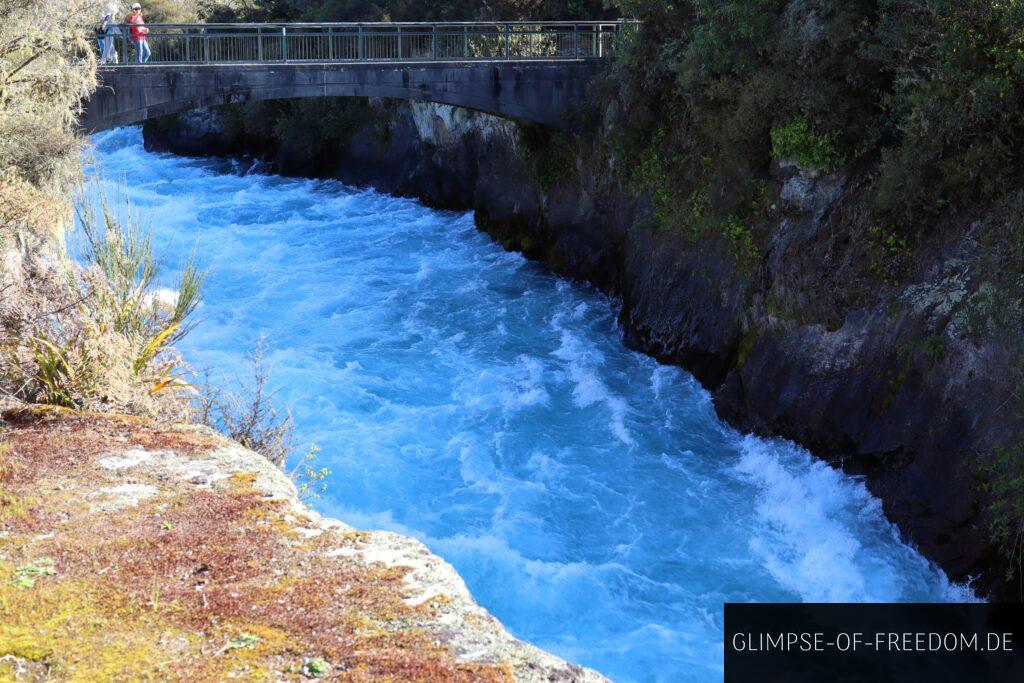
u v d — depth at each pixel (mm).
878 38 16125
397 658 4305
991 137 13945
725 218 19016
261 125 43312
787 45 17109
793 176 17406
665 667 10742
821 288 16359
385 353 20344
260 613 4672
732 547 13438
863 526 13883
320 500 13766
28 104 18094
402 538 5543
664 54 21375
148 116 23172
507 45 27031
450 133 32938
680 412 18078
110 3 23156
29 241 12719
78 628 4527
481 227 30844
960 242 14203
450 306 23672
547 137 27219
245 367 18391
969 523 12609
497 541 12938
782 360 16859
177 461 6660
